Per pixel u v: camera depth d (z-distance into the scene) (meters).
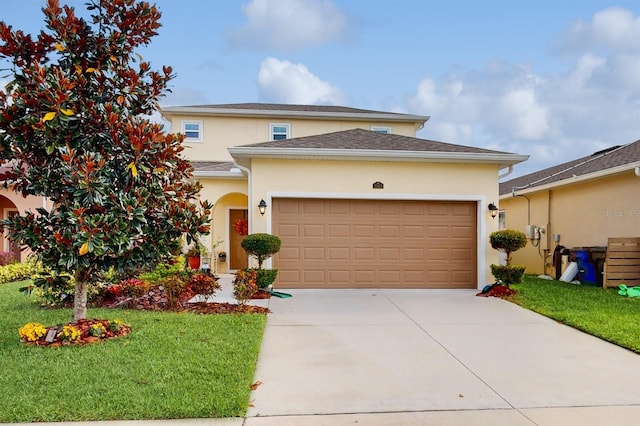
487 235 11.40
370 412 4.20
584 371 5.38
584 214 13.88
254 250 10.12
